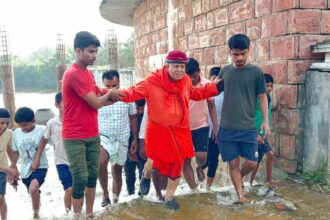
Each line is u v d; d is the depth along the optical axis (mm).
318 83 4633
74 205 3842
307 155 4895
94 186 4020
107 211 4047
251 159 4094
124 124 5227
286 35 4859
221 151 4195
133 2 11844
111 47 15727
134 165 5734
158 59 10414
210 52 7062
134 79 15031
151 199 4402
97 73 17203
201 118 4863
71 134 3668
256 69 3934
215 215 3893
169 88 3732
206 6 7105
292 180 4922
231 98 4012
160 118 3791
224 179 6391
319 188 4594
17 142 4770
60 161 4785
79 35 3607
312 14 4742
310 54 4805
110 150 5137
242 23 5836
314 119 4730
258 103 4527
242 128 4020
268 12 5164
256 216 3846
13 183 4852
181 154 3902
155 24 10539
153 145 3902
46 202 6887
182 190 5035
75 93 3611
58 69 14961
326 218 3770
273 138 5273
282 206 4066
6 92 13852
